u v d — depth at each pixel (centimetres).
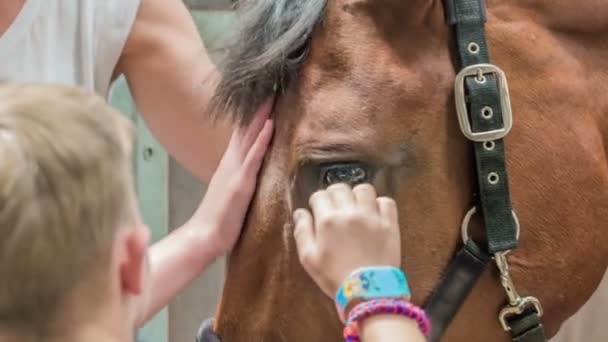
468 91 169
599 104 182
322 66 171
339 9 173
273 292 172
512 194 173
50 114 116
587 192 178
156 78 225
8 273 111
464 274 171
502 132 170
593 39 184
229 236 181
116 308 121
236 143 184
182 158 228
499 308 175
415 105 168
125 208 121
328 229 156
